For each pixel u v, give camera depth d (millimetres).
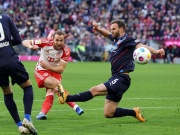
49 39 22031
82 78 46000
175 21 81000
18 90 34219
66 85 38906
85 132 18656
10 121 21141
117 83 20172
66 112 23891
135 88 36844
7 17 18188
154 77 48281
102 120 21547
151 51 20219
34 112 23844
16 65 17859
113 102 20547
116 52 20656
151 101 28625
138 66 68438
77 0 92062
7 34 17922
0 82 18000
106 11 89250
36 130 17734
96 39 79312
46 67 21953
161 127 19734
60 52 21938
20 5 93188
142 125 20219
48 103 22047
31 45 20172
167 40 77562
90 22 84125
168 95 31984
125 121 21266
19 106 26016
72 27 83812
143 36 79438
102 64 70812
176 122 21000
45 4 91312
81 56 79562
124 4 88125
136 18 83938
